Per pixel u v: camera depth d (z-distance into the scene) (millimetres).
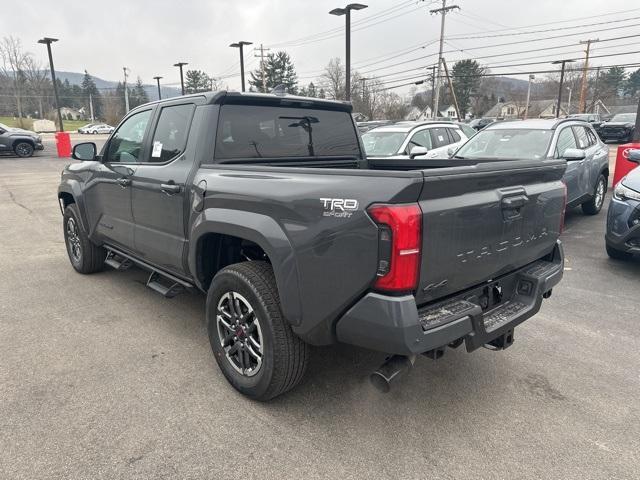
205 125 3484
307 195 2580
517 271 3225
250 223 2869
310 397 3148
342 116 4387
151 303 4746
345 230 2406
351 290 2434
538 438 2773
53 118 80375
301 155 4020
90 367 3494
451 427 2867
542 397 3189
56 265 6051
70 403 3039
